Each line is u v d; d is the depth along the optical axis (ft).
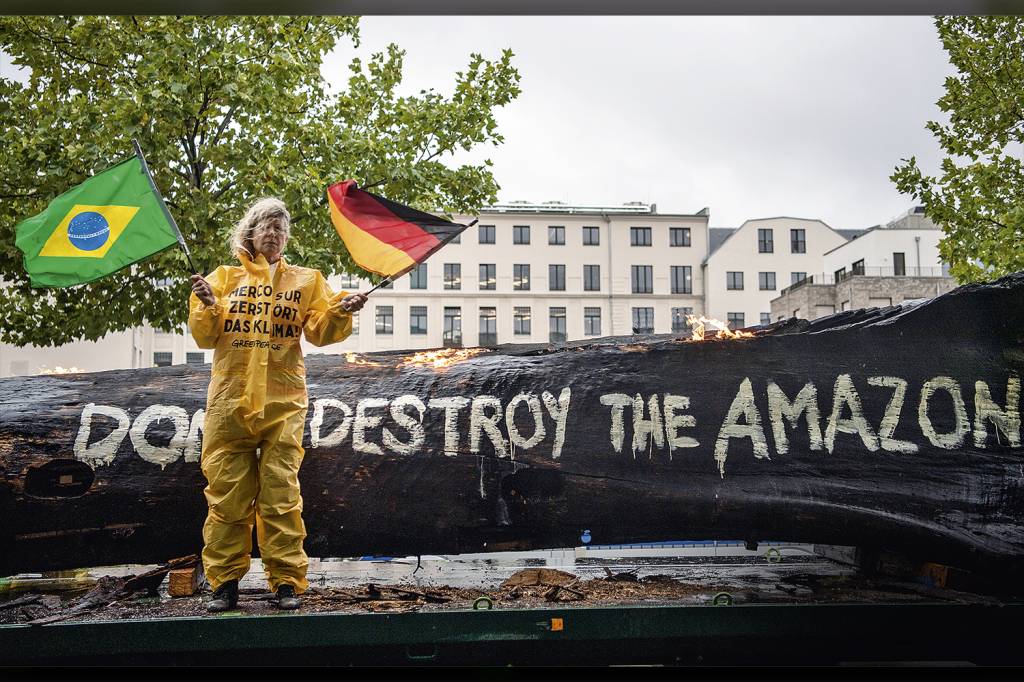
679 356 13.62
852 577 13.00
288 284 11.41
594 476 12.87
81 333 33.81
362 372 13.74
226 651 10.16
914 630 10.75
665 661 10.84
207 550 10.70
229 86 28.99
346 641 9.96
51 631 9.78
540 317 154.81
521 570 13.03
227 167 32.12
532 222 157.17
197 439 12.64
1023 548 12.22
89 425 12.61
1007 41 33.91
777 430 13.17
